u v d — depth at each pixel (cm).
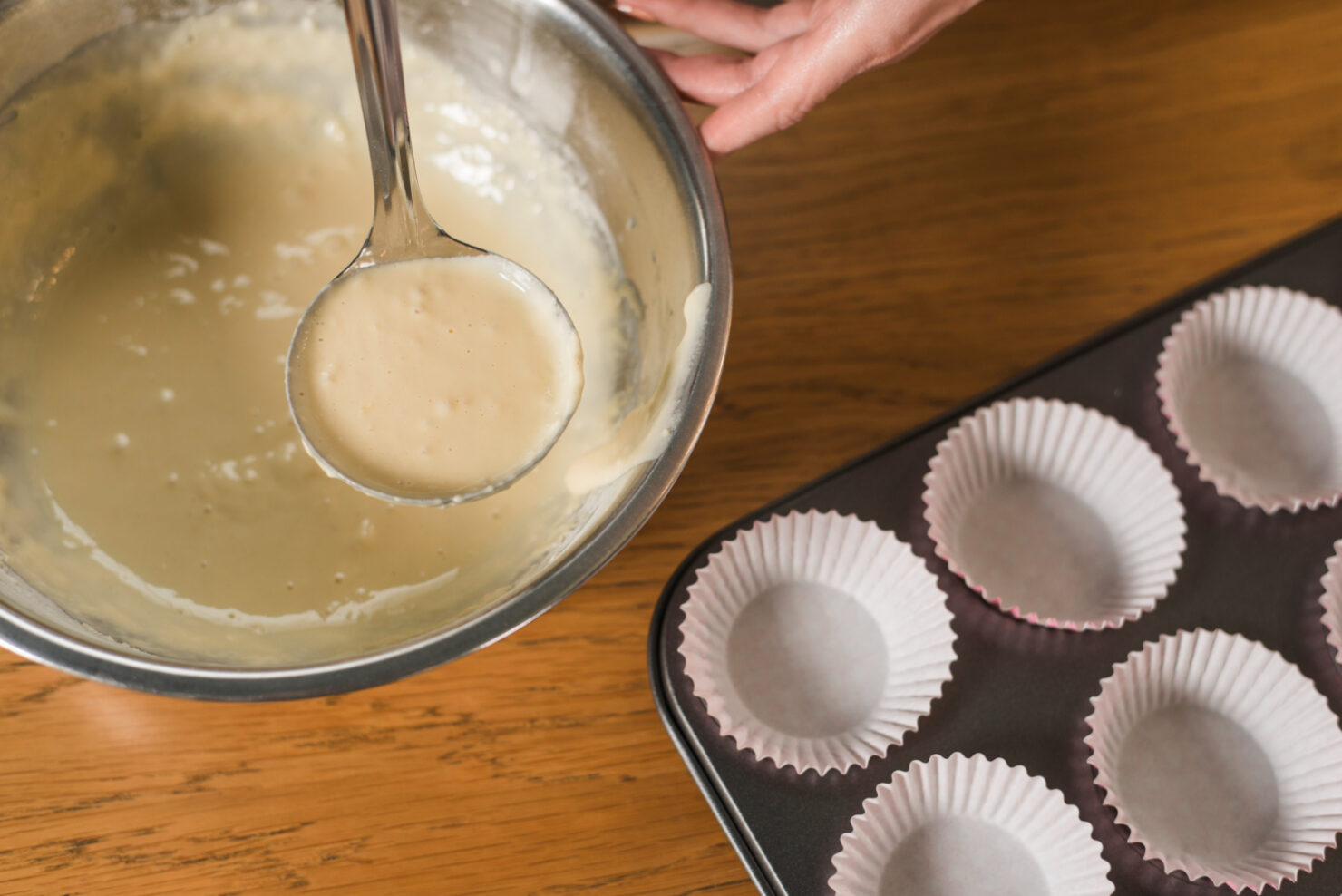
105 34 49
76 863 44
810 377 52
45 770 44
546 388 47
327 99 53
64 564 46
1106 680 47
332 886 44
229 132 53
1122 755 47
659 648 46
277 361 51
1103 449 50
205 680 40
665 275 49
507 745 46
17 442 48
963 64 58
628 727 47
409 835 45
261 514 49
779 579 48
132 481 48
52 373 50
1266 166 57
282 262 52
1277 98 59
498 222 54
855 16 49
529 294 48
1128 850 46
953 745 46
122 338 50
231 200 53
